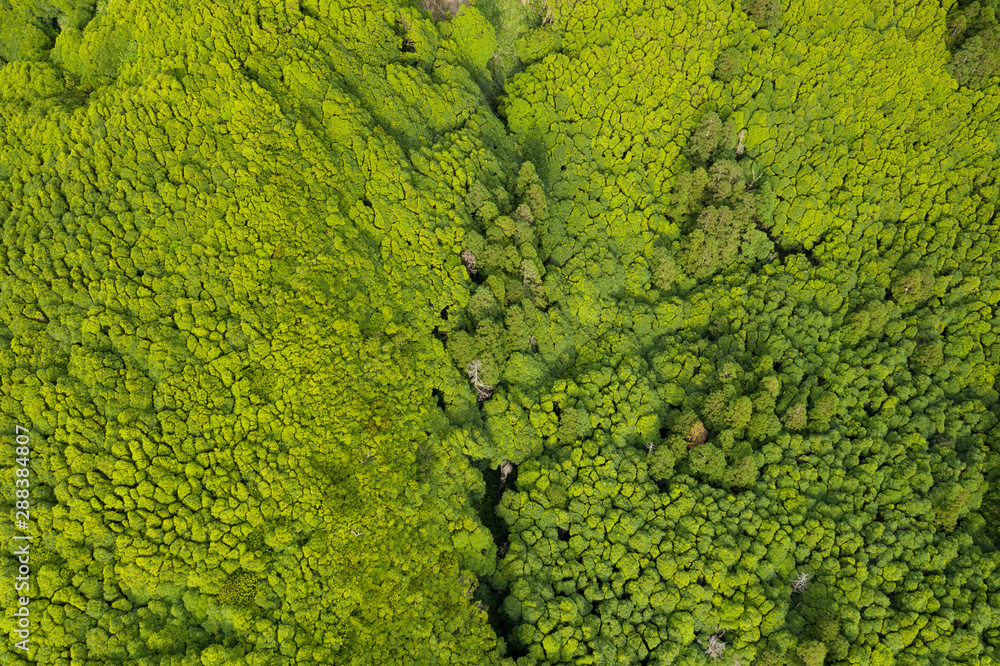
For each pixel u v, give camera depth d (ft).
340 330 121.29
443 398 135.13
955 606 138.00
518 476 140.05
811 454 153.99
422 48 160.04
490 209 148.56
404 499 118.52
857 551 141.90
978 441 158.20
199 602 102.27
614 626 127.85
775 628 131.34
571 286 162.20
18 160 119.34
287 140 127.44
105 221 113.39
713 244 171.42
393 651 109.29
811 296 173.58
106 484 101.30
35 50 138.62
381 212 135.95
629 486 141.18
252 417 111.86
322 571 108.17
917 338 170.30
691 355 162.20
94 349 108.58
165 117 121.08
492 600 130.41
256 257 119.75
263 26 136.67
